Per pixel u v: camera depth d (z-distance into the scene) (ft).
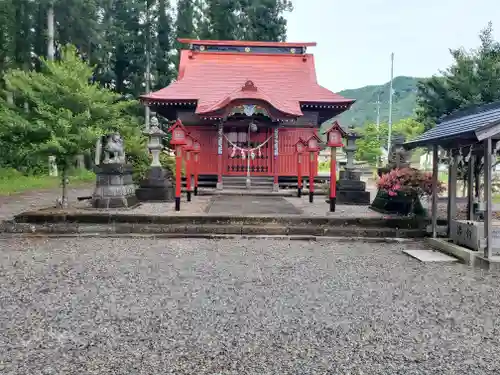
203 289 17.85
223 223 32.78
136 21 131.13
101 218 32.68
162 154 59.72
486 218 22.53
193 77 73.97
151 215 32.73
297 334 13.15
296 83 73.61
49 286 18.10
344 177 48.83
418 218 32.27
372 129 184.03
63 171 37.06
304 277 20.02
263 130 70.33
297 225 32.55
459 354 11.93
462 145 25.73
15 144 36.68
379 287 18.47
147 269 21.26
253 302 16.19
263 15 124.26
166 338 12.75
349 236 31.14
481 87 88.63
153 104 68.59
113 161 37.68
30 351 11.82
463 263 23.39
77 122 35.09
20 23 101.55
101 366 10.97
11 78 37.83
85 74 38.29
